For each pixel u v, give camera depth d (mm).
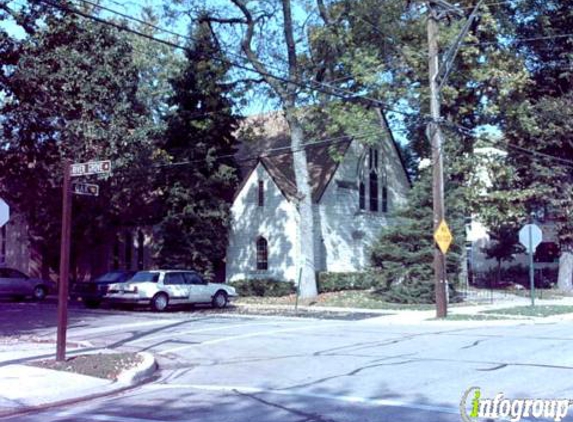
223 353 14695
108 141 23656
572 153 35438
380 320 21641
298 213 33344
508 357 12562
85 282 28156
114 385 10977
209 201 34031
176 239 33625
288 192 33812
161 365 13352
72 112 22859
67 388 10641
